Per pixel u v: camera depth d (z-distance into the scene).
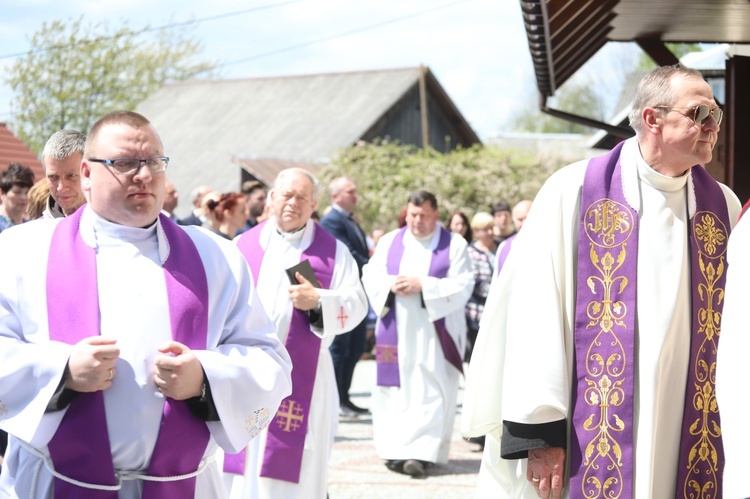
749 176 6.25
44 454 3.11
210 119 38.31
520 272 3.70
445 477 7.79
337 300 5.59
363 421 10.34
